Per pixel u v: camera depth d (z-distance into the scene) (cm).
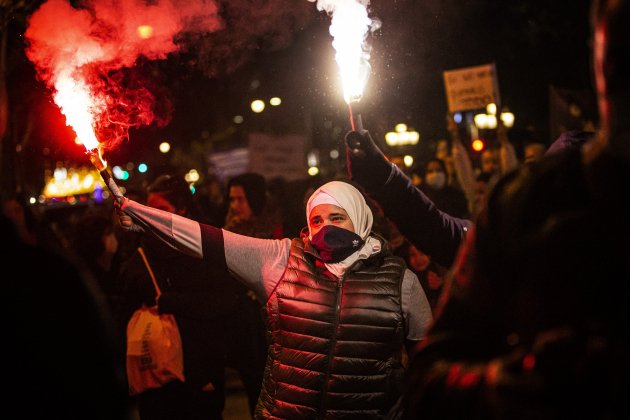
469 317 208
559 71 1662
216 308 566
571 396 175
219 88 1820
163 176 609
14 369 200
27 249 207
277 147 1451
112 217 981
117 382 208
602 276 185
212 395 583
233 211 769
